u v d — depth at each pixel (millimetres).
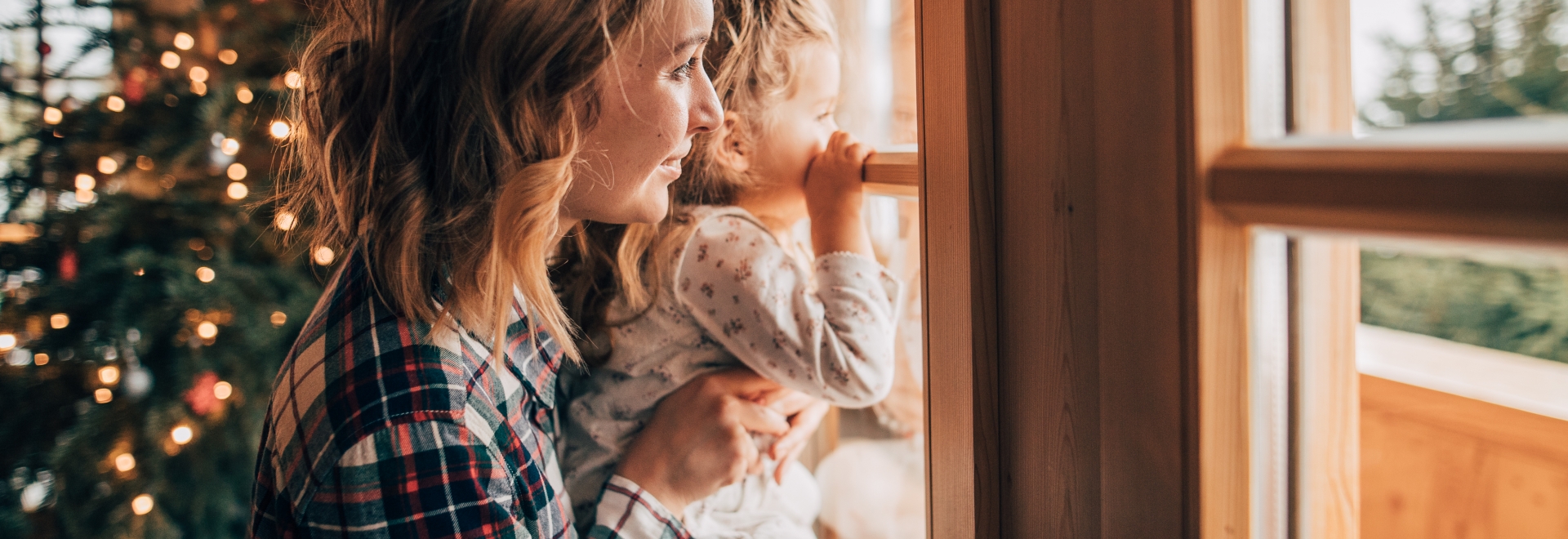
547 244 586
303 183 642
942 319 578
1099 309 456
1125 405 445
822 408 873
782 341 743
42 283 1824
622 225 768
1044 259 494
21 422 1821
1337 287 382
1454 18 304
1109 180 440
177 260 1837
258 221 1896
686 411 781
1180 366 403
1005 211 525
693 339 810
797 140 814
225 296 1830
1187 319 396
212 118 1811
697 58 594
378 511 479
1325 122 359
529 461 579
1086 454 477
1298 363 403
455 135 505
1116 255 440
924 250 595
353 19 552
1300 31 368
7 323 1785
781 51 783
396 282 508
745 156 805
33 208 1896
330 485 483
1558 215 256
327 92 566
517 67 498
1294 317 400
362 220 546
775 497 912
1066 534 497
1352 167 325
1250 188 368
